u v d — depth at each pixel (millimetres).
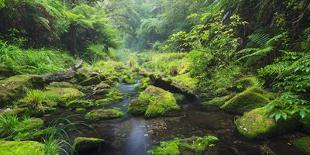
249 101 5117
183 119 5043
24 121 4453
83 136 4215
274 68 5250
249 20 8234
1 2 8531
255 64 7211
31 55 9047
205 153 3535
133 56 25328
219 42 8242
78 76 8391
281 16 6691
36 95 5746
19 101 5500
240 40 8320
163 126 4684
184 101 6441
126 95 7344
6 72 6965
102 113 5250
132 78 10273
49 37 12102
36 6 10867
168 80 7078
